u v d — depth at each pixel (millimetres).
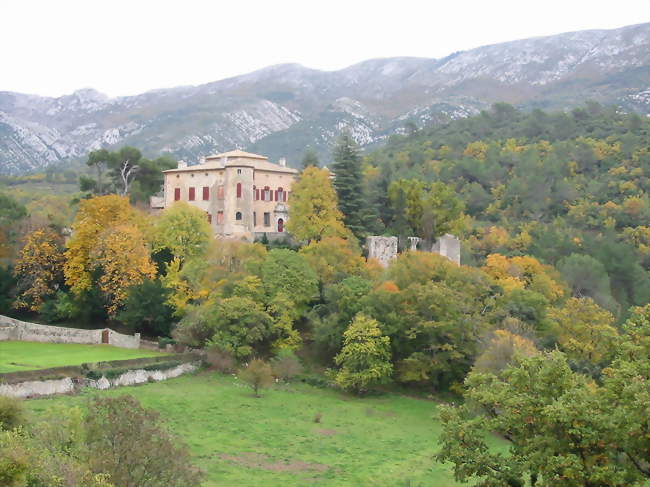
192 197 108000
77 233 87062
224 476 46031
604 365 72625
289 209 102812
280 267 83500
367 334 75062
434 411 71438
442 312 78125
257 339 78125
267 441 55500
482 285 86562
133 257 83688
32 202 149000
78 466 27875
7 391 54000
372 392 76875
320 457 52938
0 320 81375
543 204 174500
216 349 75562
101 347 76875
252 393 69812
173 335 78250
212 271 83500
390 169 182875
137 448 31047
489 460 33312
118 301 83250
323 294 85188
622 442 29078
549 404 32250
